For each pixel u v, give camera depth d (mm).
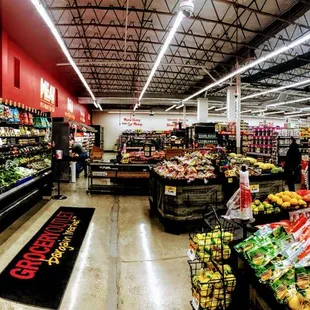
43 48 8953
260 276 1541
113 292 2900
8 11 6379
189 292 2916
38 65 10211
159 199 5109
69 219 5355
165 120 30484
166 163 5586
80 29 9828
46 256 3703
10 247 3965
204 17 8656
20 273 3229
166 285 3053
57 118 10094
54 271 3301
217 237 2189
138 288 2984
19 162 6336
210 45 11352
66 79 14656
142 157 8484
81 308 2619
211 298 1933
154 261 3645
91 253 3844
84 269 3379
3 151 5625
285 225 1873
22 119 6316
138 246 4133
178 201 4641
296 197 2545
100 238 4414
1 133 5379
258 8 7641
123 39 9883
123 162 8180
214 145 12148
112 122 30000
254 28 9344
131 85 19203
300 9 7383
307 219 1739
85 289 2941
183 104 20938
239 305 1843
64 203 6629
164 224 4816
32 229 4723
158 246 4145
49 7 7363
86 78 16875
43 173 6867
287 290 1352
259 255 1645
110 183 9562
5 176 5262
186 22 9117
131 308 2633
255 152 13344
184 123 23312
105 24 9078
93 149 9344
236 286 1875
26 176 5848
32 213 5695
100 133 26938
